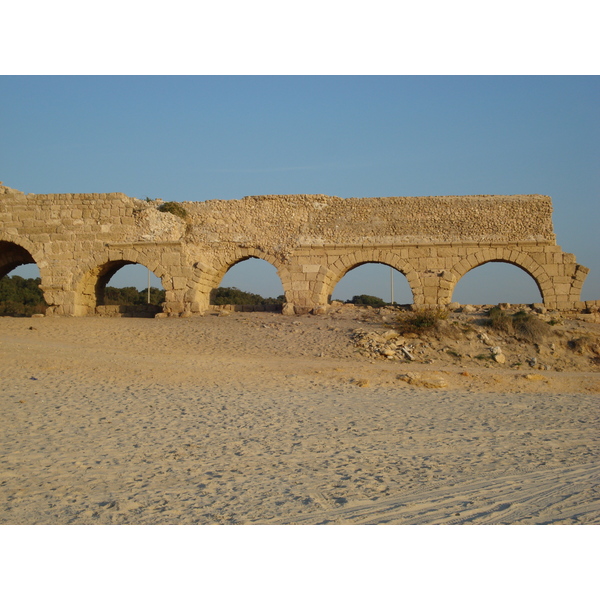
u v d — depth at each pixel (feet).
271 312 106.93
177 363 66.59
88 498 26.99
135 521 24.31
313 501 27.12
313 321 93.97
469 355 75.25
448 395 56.08
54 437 37.06
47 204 109.70
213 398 50.85
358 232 107.24
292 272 106.83
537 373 69.62
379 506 26.55
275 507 26.25
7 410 43.24
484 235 104.37
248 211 110.83
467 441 39.45
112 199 108.88
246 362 69.21
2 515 24.66
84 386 53.62
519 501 27.45
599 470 32.91
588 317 95.55
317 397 52.75
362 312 101.65
